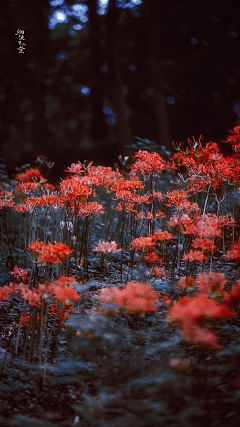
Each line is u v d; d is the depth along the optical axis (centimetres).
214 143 411
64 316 276
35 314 260
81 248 372
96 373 235
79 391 224
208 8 1391
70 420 199
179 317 205
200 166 363
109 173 409
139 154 394
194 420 185
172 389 207
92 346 261
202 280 260
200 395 199
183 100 1658
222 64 1489
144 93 1847
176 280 335
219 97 1571
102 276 367
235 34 1434
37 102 2033
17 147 2472
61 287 243
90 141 2556
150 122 1853
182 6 1441
